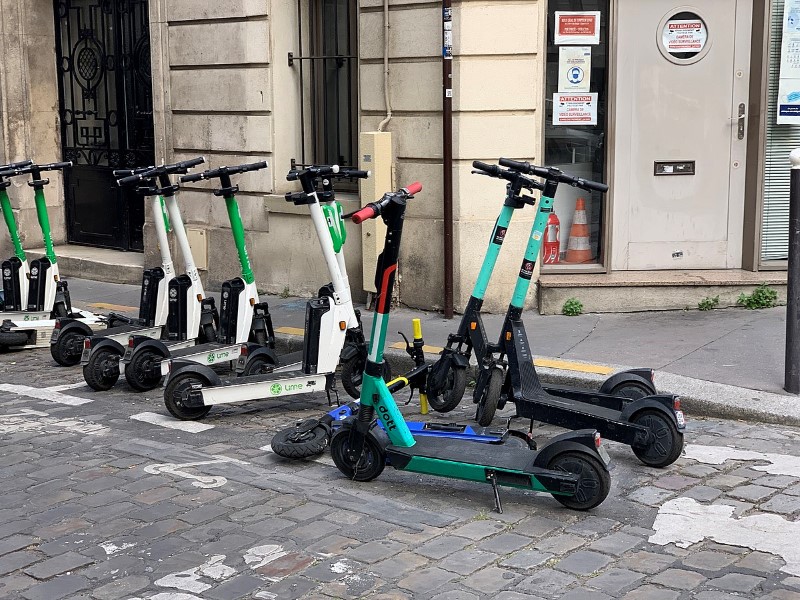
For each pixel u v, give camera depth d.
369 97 9.25
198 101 10.66
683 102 8.87
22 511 5.05
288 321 9.14
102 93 12.33
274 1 9.91
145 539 4.67
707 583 4.11
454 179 8.73
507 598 4.00
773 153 8.86
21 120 12.57
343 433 5.38
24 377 8.04
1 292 9.37
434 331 8.47
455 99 8.59
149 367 7.37
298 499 5.14
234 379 6.64
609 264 9.01
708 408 6.37
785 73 8.70
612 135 8.88
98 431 6.44
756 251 8.92
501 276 8.83
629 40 8.79
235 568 4.34
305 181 6.45
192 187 10.88
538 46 8.65
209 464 5.72
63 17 12.60
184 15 10.59
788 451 5.70
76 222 12.96
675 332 8.00
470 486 5.30
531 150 8.74
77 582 4.23
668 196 8.99
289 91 10.11
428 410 6.79
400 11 8.89
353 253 9.64
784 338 7.68
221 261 10.73
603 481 4.79
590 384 6.85
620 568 4.26
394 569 4.29
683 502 4.98
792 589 4.04
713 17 8.75
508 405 6.92
